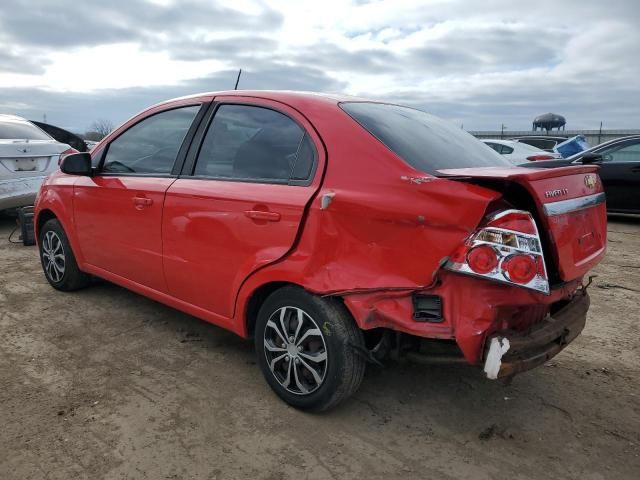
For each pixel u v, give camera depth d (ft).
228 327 10.59
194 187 10.77
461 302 7.72
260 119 10.37
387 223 8.03
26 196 23.65
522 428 9.31
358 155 8.73
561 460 8.45
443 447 8.72
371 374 11.08
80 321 13.64
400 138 9.27
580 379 11.12
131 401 9.86
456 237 7.48
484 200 7.32
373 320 8.32
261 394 10.20
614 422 9.55
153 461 8.20
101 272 13.89
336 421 9.37
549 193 7.91
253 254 9.62
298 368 9.40
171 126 12.09
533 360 8.05
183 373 10.98
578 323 9.07
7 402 9.74
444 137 10.53
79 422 9.16
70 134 34.55
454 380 10.91
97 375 10.83
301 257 8.94
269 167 9.85
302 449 8.57
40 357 11.59
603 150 31.45
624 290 17.31
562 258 8.11
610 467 8.30
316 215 8.74
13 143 23.58
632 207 30.60
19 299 15.21
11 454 8.28
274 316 9.65
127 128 13.29
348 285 8.41
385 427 9.23
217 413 9.53
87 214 13.73
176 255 11.18
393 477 7.97
